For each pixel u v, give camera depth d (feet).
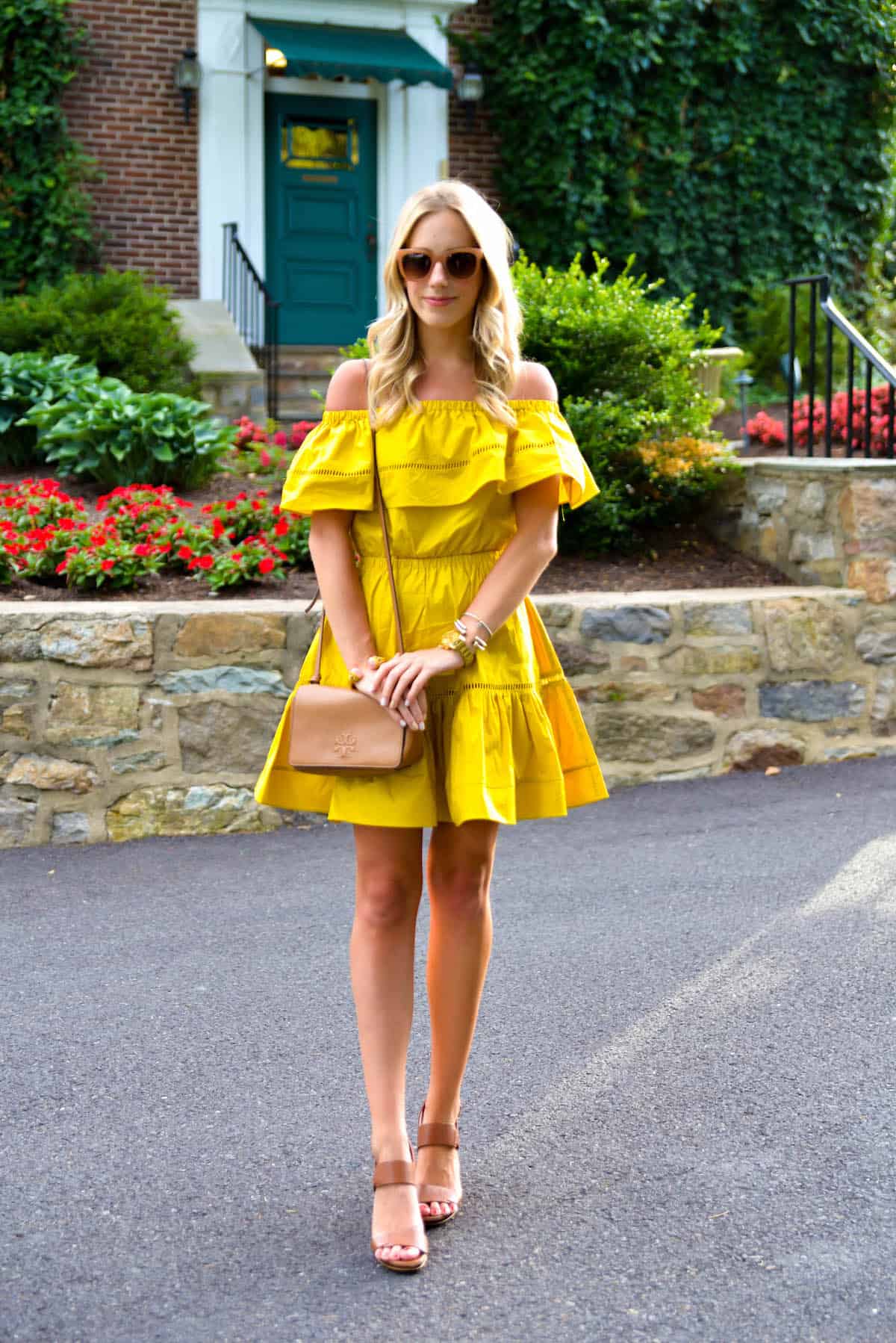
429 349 7.43
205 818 15.72
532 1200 7.59
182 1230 7.29
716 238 42.45
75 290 31.12
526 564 7.37
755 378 38.19
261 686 15.75
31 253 37.04
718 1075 9.15
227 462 26.94
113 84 37.68
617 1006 10.35
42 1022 10.16
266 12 38.63
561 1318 6.42
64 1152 8.19
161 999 10.59
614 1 39.96
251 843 15.26
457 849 7.52
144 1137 8.38
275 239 40.60
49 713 15.28
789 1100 8.75
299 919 12.52
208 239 38.75
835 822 15.44
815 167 43.42
